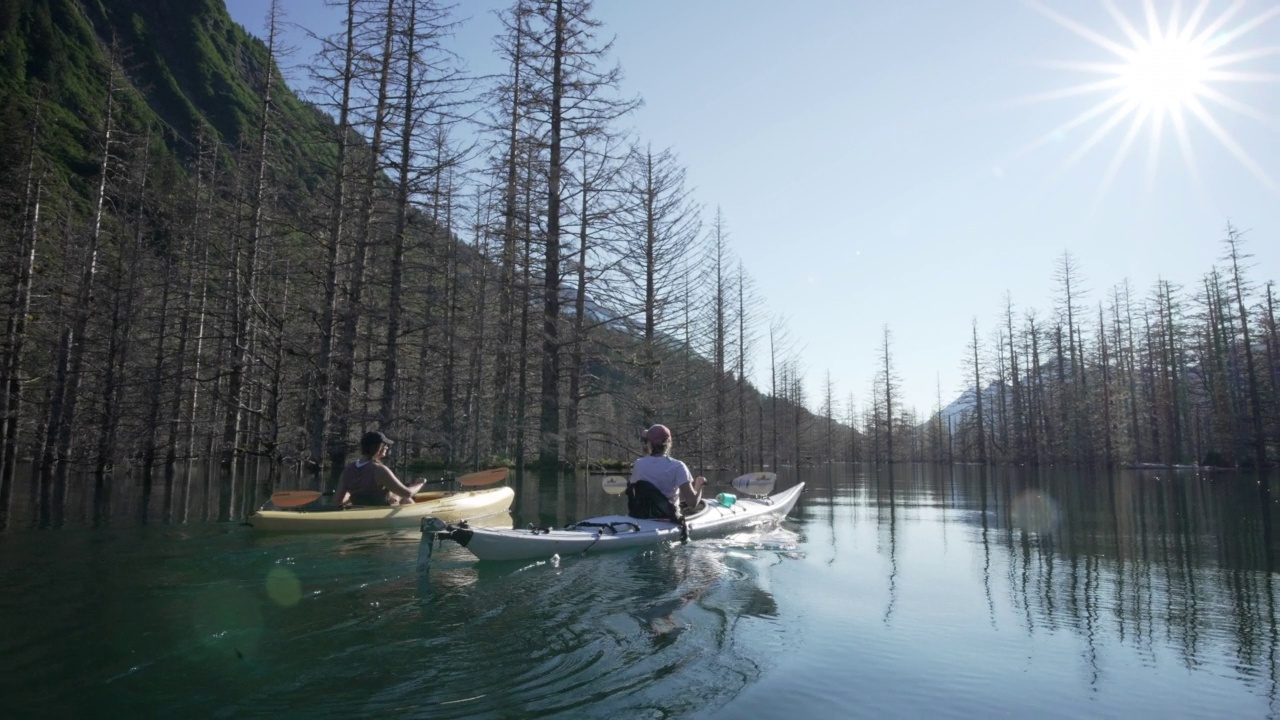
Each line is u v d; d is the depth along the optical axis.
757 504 9.70
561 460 18.20
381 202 15.57
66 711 2.63
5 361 20.20
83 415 18.95
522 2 18.83
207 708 2.68
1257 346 36.19
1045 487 19.94
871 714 2.76
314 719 2.58
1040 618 4.31
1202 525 9.54
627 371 19.91
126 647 3.37
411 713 2.64
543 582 4.91
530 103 18.38
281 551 5.87
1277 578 5.64
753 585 5.06
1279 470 32.78
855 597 4.80
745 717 2.69
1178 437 40.50
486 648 3.43
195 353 20.58
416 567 5.31
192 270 20.53
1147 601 4.79
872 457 73.81
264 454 16.02
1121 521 10.05
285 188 16.19
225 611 4.01
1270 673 3.32
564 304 18.77
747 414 38.69
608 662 3.25
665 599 4.49
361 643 3.47
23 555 5.62
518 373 20.61
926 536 8.15
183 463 24.16
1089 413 43.28
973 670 3.32
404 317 16.14
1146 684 3.17
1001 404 52.88
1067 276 45.75
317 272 15.94
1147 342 43.66
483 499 8.79
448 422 17.92
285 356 16.64
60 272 21.83
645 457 7.40
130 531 7.01
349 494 7.85
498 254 19.89
